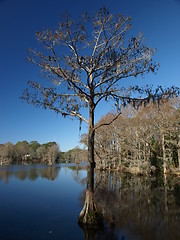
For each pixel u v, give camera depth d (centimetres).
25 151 12419
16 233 962
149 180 2780
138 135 3684
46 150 12662
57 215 1268
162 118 3250
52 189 2314
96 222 1002
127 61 1073
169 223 1048
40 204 1580
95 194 1845
